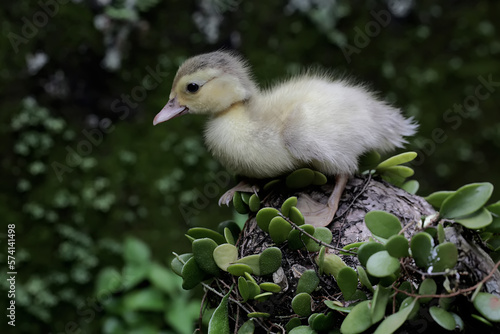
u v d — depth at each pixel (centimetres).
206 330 256
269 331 213
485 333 193
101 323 441
